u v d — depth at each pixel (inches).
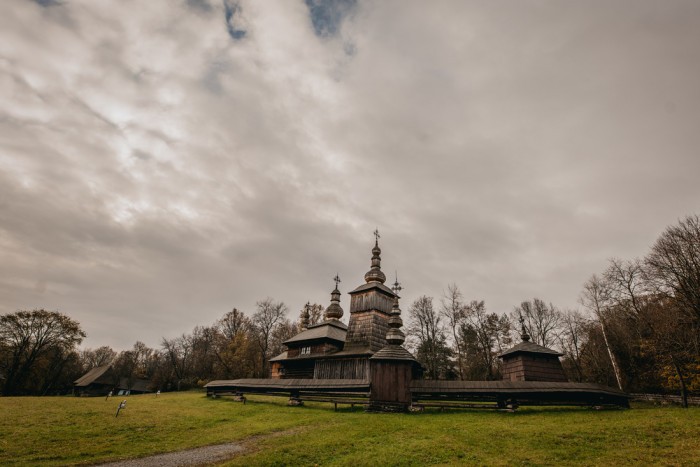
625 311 1708.9
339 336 1616.6
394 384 1017.5
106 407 1073.5
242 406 1168.8
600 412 895.1
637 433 643.5
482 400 1007.0
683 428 653.9
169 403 1257.4
